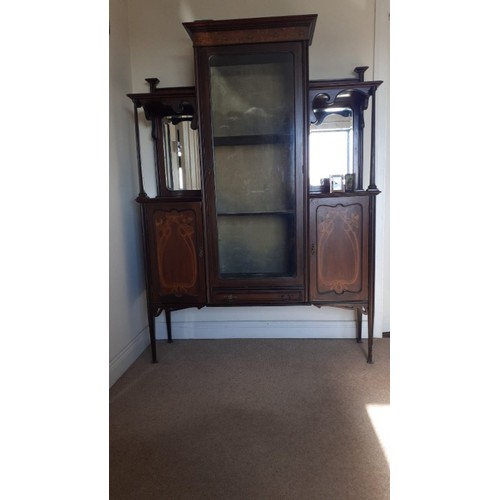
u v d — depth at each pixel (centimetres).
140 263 242
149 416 167
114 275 207
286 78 197
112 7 214
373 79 230
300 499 118
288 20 186
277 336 255
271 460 136
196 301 213
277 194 206
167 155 237
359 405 171
